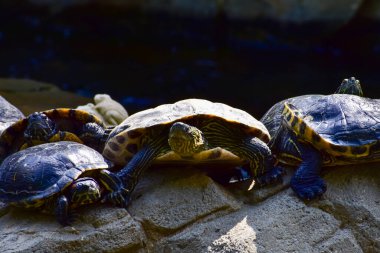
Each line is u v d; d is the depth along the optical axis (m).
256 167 8.90
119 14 27.16
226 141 8.88
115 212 8.32
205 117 8.66
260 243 8.23
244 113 9.20
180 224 8.49
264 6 24.08
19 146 9.99
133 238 8.24
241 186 9.13
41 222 8.27
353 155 8.60
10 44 25.11
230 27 25.02
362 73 21.30
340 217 8.77
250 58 23.25
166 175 9.03
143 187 8.88
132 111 18.08
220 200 8.70
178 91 19.89
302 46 23.81
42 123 9.73
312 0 23.23
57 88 18.14
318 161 8.84
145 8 26.62
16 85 17.95
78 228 8.13
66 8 27.91
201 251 8.23
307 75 21.14
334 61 22.61
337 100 9.17
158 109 8.91
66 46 25.03
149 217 8.49
